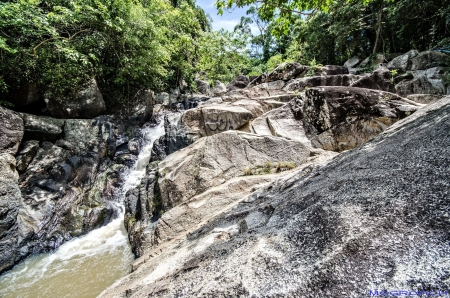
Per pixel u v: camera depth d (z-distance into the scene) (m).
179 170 4.87
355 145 5.38
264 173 4.62
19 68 6.11
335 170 2.19
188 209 3.95
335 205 1.38
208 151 4.93
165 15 13.10
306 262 1.08
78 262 4.38
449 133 1.53
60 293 3.60
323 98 5.73
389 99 5.52
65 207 5.69
